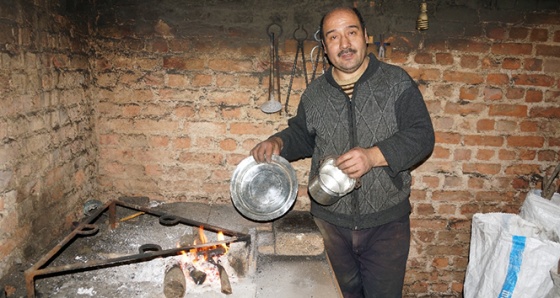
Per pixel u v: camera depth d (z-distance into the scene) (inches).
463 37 89.8
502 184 96.4
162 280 69.6
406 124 64.7
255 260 74.2
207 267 72.3
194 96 94.0
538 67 90.4
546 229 80.2
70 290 65.9
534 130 93.4
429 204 98.3
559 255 74.3
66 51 82.5
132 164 98.0
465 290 86.7
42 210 76.0
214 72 92.7
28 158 71.1
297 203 98.8
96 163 97.7
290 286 69.9
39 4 72.9
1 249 65.5
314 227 82.3
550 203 82.2
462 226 99.2
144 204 95.2
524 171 95.5
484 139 94.2
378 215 68.9
